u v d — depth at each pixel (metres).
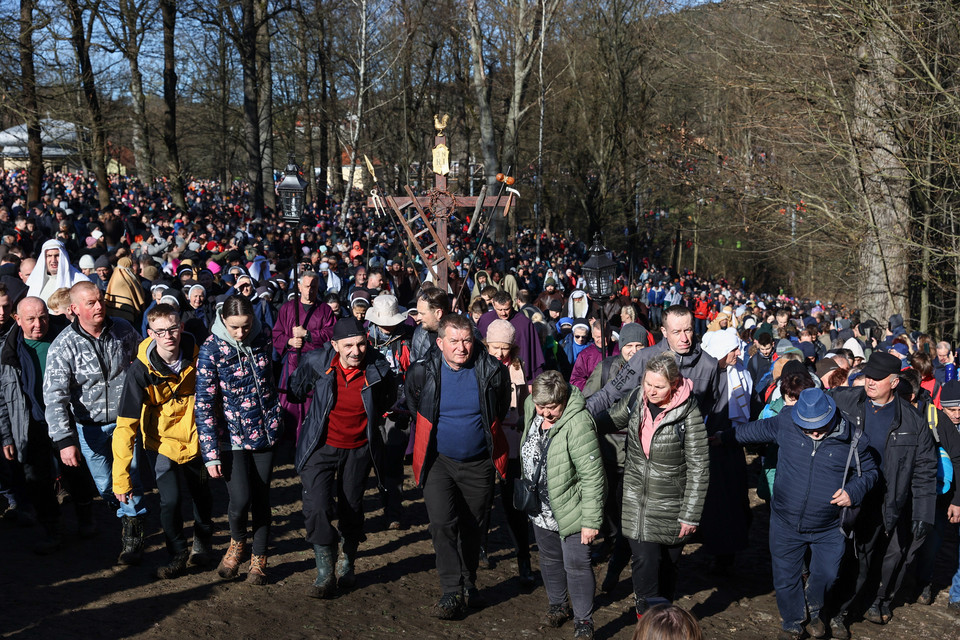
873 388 5.57
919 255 17.06
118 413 5.44
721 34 18.23
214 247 17.30
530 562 6.48
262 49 34.00
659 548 5.01
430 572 6.19
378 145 38.09
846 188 17.72
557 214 48.59
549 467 4.95
